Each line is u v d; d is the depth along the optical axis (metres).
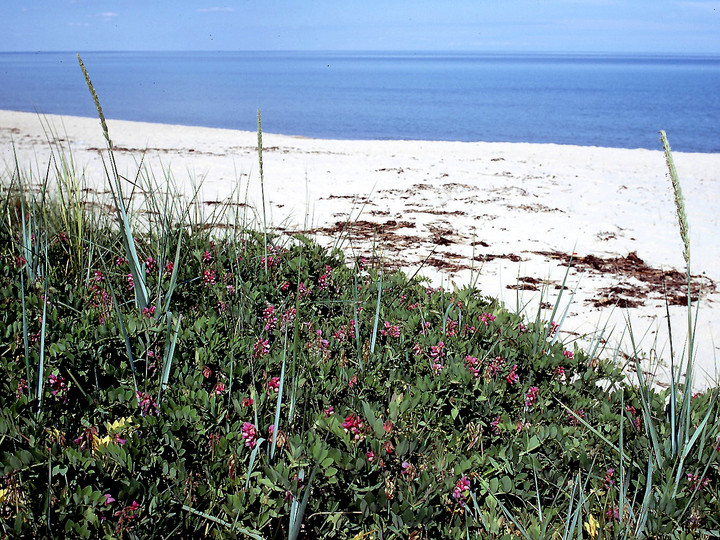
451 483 2.32
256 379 2.87
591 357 3.55
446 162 14.45
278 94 45.84
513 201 10.44
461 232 8.48
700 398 3.02
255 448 2.27
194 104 36.22
